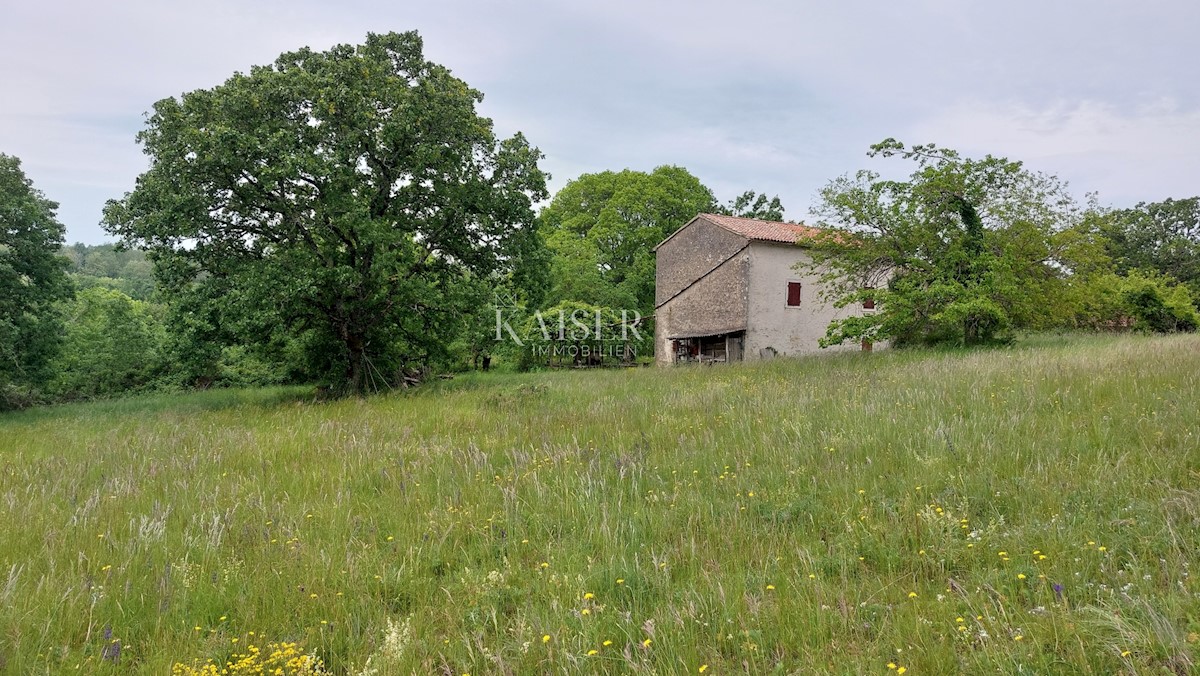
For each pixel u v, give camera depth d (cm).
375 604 393
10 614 366
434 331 2120
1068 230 2022
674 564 418
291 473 724
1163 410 648
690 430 827
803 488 547
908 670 284
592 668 307
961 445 590
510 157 2050
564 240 4372
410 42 2005
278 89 1714
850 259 2147
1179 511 405
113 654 338
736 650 315
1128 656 270
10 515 572
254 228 1845
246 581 427
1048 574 350
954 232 2042
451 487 614
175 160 1647
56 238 2166
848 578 382
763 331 2864
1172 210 5444
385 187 1952
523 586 413
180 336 1795
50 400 2614
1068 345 1652
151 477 732
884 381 1082
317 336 1986
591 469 633
